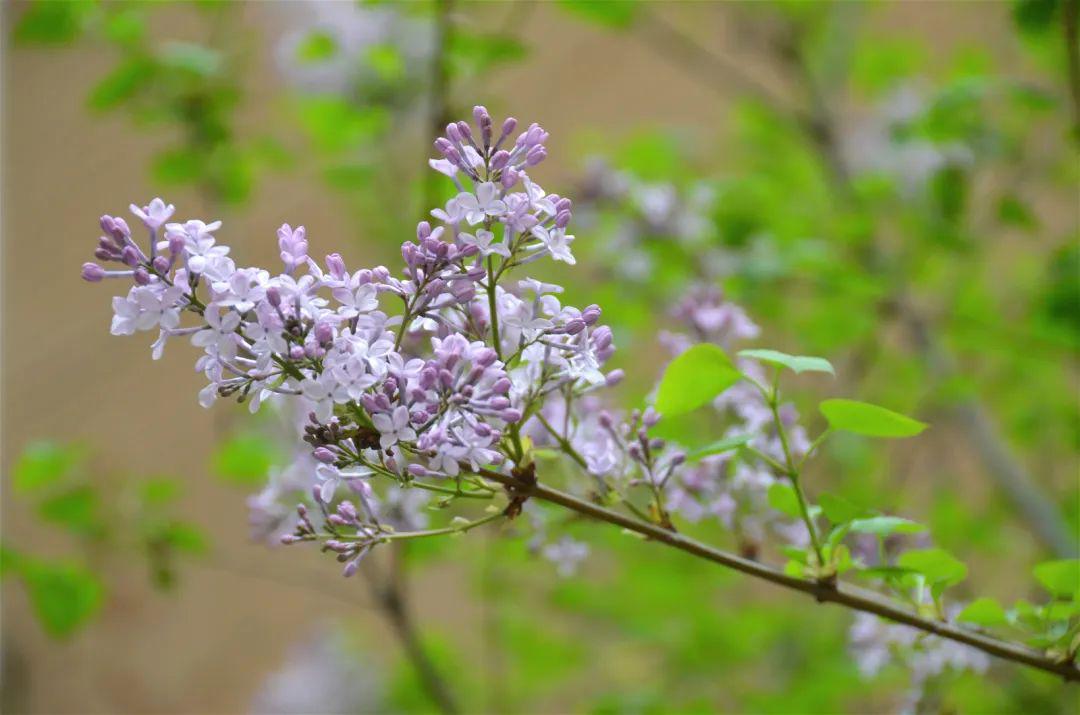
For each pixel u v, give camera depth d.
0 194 4.70
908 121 2.14
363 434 1.47
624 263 2.35
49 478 1.98
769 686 2.35
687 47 2.79
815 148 2.72
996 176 2.40
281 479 1.65
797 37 2.78
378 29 2.25
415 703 2.65
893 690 2.08
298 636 4.22
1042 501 2.25
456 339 1.45
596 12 2.29
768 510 1.61
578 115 4.14
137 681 4.29
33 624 4.43
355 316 1.46
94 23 2.08
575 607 2.43
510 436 1.50
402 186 2.46
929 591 1.59
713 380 1.53
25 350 4.74
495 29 2.38
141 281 1.44
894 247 2.67
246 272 1.45
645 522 1.54
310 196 3.92
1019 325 2.30
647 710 2.20
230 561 3.15
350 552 1.49
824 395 2.56
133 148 4.76
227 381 1.45
